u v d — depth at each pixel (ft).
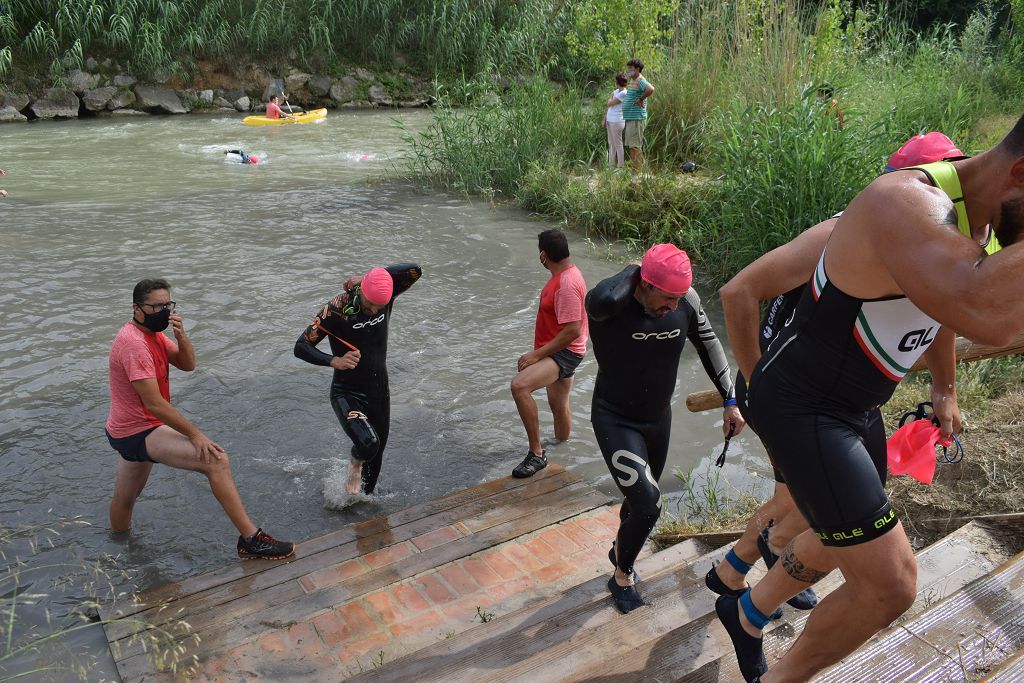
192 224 39.73
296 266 33.86
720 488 18.74
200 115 80.94
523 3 87.40
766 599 8.29
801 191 29.68
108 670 13.10
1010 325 5.35
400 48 91.76
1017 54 52.85
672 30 51.31
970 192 6.10
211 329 27.43
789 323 7.50
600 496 18.07
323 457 20.36
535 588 14.84
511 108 50.78
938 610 9.18
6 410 21.85
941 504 13.83
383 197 46.68
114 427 15.87
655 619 11.56
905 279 5.80
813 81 36.14
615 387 12.82
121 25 77.82
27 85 75.92
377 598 14.65
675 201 38.55
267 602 14.62
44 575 15.84
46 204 42.91
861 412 7.23
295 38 86.99
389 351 26.48
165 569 16.17
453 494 18.29
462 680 11.05
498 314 29.58
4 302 28.81
